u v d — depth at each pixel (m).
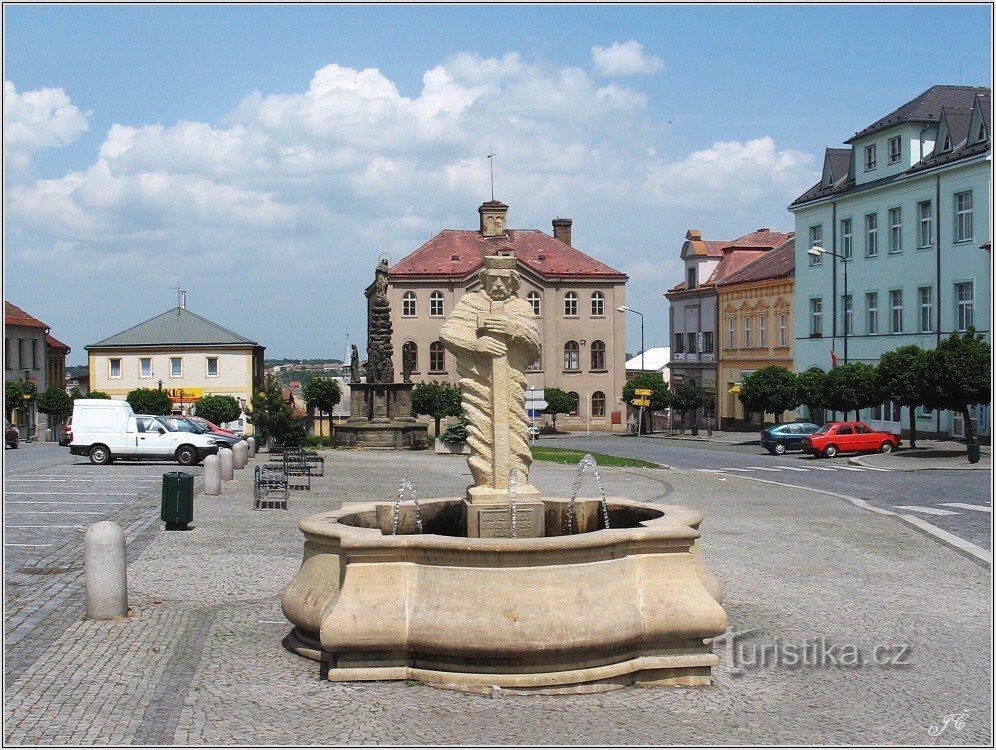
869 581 13.52
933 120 51.03
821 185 60.28
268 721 7.63
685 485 28.78
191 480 18.17
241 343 80.69
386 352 47.62
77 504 22.23
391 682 8.52
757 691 8.56
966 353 36.28
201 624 10.72
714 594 9.56
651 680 8.73
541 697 8.24
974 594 12.70
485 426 10.25
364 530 9.27
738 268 74.94
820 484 29.73
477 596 8.37
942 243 48.59
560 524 11.73
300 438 44.41
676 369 81.19
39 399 68.12
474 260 80.31
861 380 45.41
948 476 32.56
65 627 10.51
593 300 81.56
